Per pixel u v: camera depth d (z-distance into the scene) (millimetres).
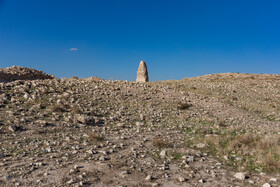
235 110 21391
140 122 14492
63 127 11484
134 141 10742
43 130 10617
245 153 9273
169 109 19016
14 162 7125
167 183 6582
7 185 5699
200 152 9531
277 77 45219
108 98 19484
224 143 10938
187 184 6578
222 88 34344
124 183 6383
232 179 6949
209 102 22828
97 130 11977
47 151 8305
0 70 35281
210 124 15609
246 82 39750
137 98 20766
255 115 21000
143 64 41438
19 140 9148
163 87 26594
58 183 6027
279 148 9359
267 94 31688
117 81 27141
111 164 7637
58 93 17953
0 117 11289
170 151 9484
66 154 8141
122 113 16188
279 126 16500
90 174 6738
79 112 14414
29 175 6316
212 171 7496
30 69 40656
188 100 22234
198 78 45656
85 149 8922
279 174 7352
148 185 6367
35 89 17969
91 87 21891
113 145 9883
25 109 13172
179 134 12797
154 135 12156
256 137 11586
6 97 14820
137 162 8047
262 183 6641
